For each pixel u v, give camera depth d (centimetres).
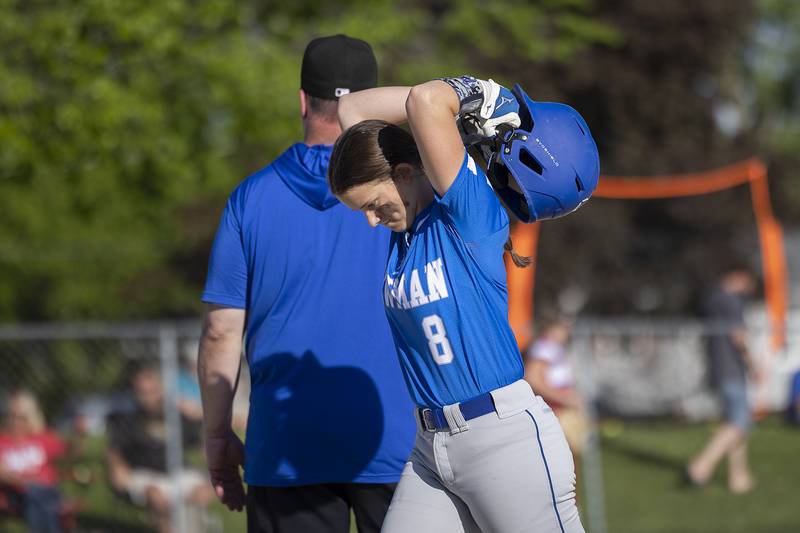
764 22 12150
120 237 9056
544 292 7725
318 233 1424
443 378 1186
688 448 4653
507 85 7325
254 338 1448
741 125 9206
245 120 4219
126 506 3141
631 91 8156
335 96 1443
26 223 8519
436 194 1158
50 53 3488
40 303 9456
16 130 3481
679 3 8194
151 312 9531
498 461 1173
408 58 5347
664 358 5072
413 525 1220
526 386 1201
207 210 7544
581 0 6084
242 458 1496
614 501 3884
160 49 3603
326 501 1427
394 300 1207
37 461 3195
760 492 3925
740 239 8338
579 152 1162
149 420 3172
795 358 4291
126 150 3966
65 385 3234
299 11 4506
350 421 1405
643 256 8481
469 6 5569
